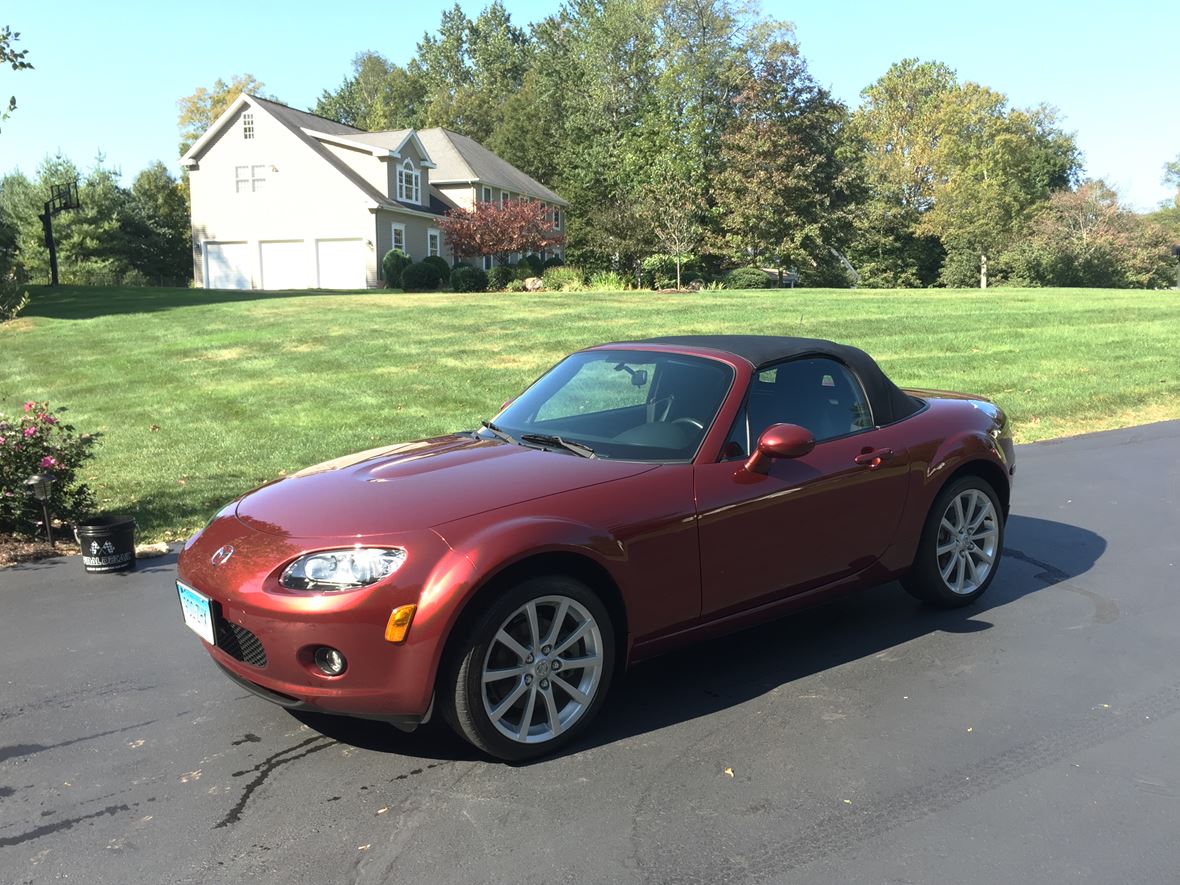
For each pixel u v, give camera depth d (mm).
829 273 49844
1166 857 2607
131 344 18422
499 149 61375
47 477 5930
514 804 2932
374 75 88688
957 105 61406
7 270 31938
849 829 2760
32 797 3014
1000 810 2857
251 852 2682
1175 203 74562
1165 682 3801
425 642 2951
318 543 3115
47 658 4215
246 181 37906
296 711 3666
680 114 43844
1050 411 10742
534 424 4293
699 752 3264
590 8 61000
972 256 54156
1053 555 5637
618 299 25000
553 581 3166
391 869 2588
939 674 3922
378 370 14430
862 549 4191
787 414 4062
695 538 3531
